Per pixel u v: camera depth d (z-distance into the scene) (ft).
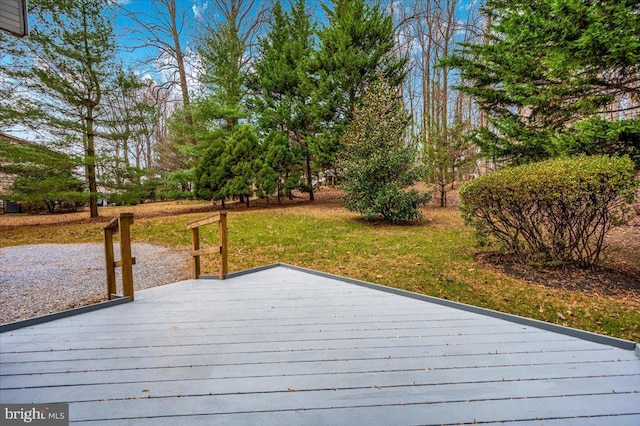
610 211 13.67
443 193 38.88
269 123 43.93
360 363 6.81
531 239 15.84
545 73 18.92
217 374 6.40
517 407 5.38
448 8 54.19
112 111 35.47
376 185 29.35
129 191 36.96
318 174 48.91
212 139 41.29
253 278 13.93
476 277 15.07
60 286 15.01
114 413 5.26
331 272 16.60
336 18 41.47
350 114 38.65
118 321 9.17
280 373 6.43
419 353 7.23
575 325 10.62
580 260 15.12
